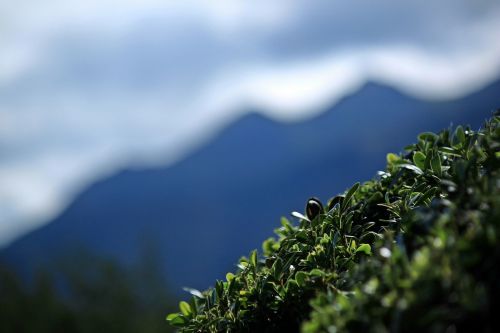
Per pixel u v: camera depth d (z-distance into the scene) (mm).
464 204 2305
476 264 1880
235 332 2945
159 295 72812
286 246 3254
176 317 3229
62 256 68375
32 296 55750
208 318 3086
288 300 2816
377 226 3189
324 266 2879
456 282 1830
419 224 2312
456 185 2539
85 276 67312
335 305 2115
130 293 67312
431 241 2072
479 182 2297
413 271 1938
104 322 55219
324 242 2951
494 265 1854
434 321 1804
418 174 3230
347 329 1989
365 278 2307
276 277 2928
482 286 1817
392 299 1954
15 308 52906
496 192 2152
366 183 3623
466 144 2994
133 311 65312
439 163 2939
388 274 2023
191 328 3102
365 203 3311
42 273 59094
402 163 3467
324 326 2066
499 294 1828
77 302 65750
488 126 2955
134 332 55656
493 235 1856
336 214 3246
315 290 2711
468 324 1824
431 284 1855
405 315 1864
